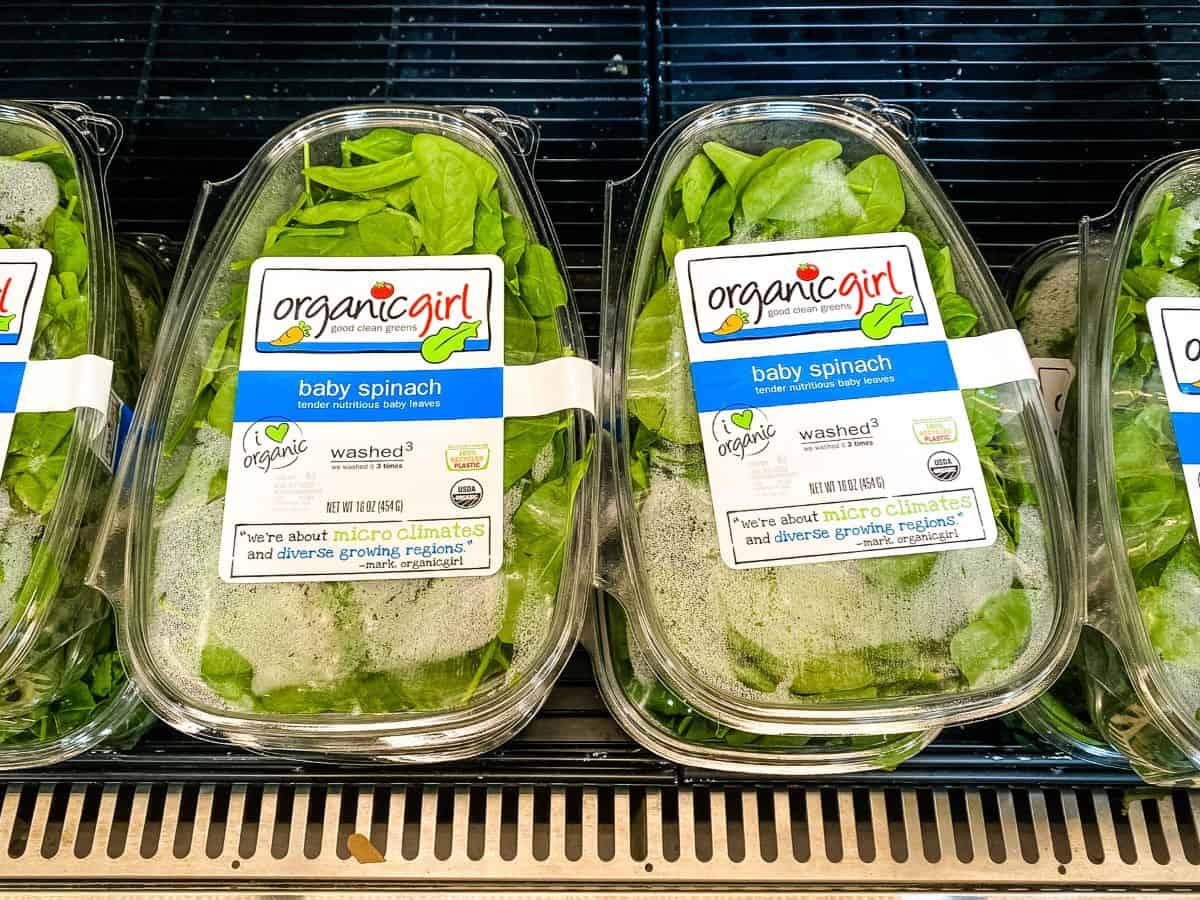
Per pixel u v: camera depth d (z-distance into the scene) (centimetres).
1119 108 76
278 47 76
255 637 49
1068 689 56
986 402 54
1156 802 57
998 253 75
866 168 60
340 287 55
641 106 76
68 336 55
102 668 54
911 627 49
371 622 49
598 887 55
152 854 55
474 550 50
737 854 56
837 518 51
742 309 55
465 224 57
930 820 57
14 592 49
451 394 53
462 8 78
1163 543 52
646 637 49
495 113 63
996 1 78
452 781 57
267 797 57
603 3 79
